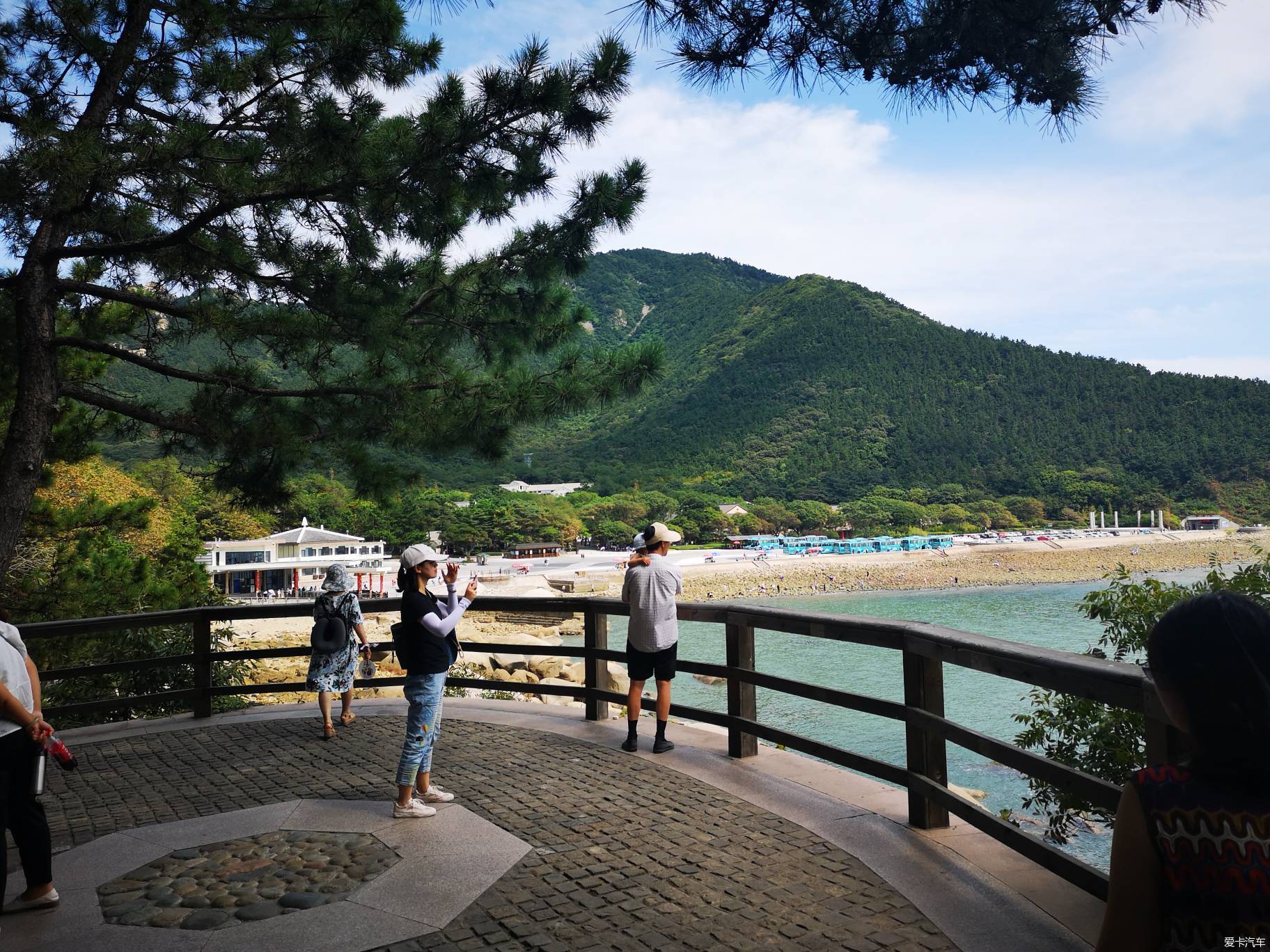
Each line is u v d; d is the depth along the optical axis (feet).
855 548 519.60
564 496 609.83
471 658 93.61
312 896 12.63
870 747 69.51
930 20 9.36
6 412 28.07
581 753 20.47
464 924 11.62
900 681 105.81
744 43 9.59
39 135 18.66
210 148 21.33
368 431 23.75
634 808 16.31
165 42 23.43
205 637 25.03
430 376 24.29
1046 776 11.50
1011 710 78.79
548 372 24.75
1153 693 9.27
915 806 15.01
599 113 20.79
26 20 23.48
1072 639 183.42
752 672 19.33
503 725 23.48
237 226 23.00
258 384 24.35
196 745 22.07
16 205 19.53
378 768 19.58
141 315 27.84
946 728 14.03
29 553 35.58
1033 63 9.25
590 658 23.98
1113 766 18.80
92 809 17.16
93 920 12.10
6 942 11.53
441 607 16.42
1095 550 511.81
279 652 24.91
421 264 24.63
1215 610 4.57
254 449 23.08
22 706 12.19
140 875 13.65
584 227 23.34
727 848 14.19
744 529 590.96
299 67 22.47
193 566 40.19
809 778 18.24
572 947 10.88
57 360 25.38
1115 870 4.70
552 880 12.98
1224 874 4.31
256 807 16.92
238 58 22.18
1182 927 4.46
